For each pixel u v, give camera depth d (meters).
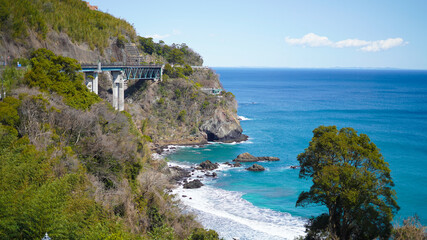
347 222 46.78
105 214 38.50
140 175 58.59
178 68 154.25
